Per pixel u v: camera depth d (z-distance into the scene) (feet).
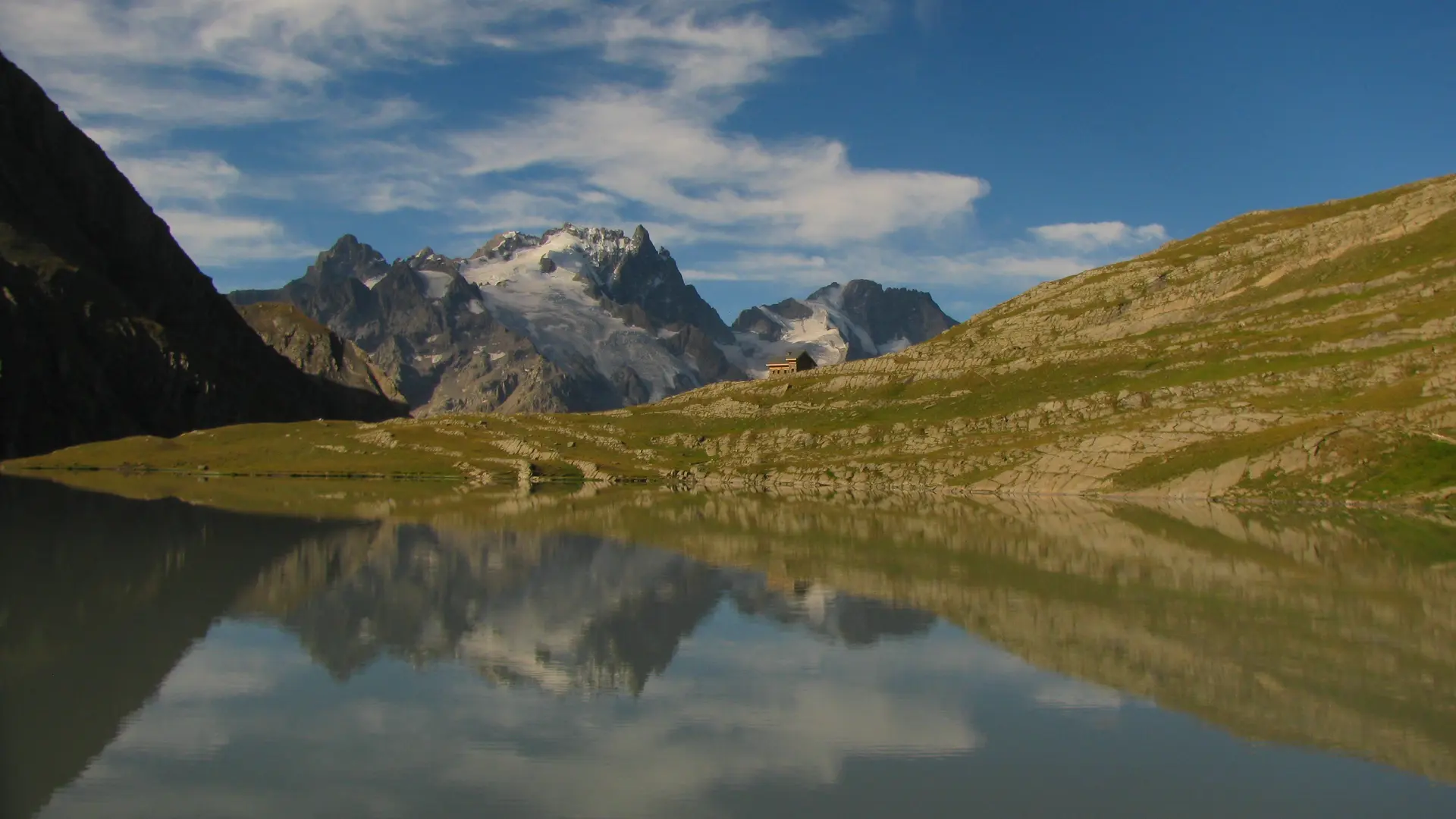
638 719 100.07
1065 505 362.12
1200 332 605.31
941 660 124.98
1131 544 239.30
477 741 92.68
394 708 102.58
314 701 104.32
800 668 120.57
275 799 78.23
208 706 101.86
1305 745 92.53
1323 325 537.24
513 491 467.11
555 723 98.53
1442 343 432.66
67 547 219.41
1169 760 89.10
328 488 464.65
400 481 550.36
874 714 102.53
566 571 197.06
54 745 89.86
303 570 192.75
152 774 83.15
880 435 572.10
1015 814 77.20
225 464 626.64
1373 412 372.17
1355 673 118.01
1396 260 599.57
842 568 202.28
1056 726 98.48
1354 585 177.99
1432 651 128.36
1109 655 127.24
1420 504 319.68
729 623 146.51
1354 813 77.61
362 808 76.69
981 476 455.63
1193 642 133.80
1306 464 357.61
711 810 77.41
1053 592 173.37
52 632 133.49
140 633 134.00
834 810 77.77
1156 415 447.01
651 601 165.07
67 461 636.48
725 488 512.63
